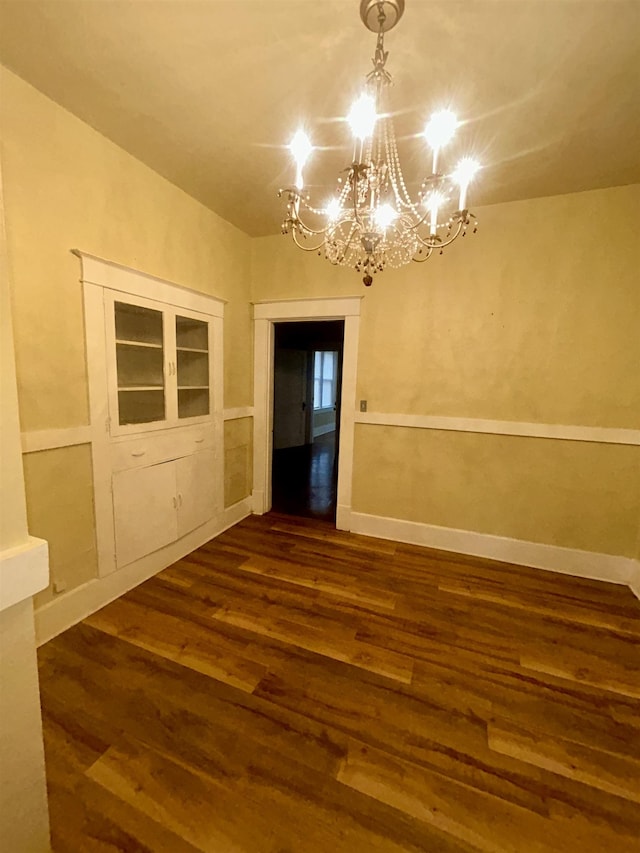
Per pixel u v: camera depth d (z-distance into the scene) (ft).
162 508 8.71
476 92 5.47
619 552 8.66
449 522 10.12
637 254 7.98
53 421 6.36
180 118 6.28
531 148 6.77
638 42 4.61
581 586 8.49
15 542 2.86
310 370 24.26
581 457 8.80
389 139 6.52
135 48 4.91
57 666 5.89
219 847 3.66
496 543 9.66
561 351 8.71
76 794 4.09
